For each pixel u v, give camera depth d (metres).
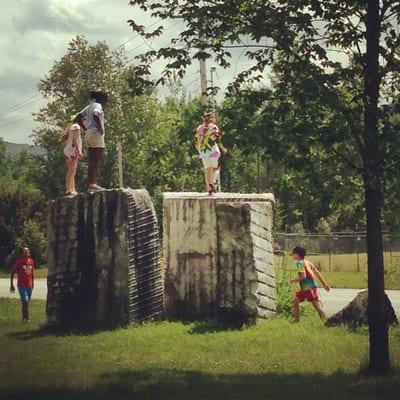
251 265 19.70
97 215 20.19
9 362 14.64
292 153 12.89
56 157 73.69
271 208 20.83
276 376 12.90
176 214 21.03
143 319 20.25
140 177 66.06
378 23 12.91
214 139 13.39
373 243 13.04
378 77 12.88
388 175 12.38
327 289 19.72
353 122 12.41
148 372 13.36
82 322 20.19
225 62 13.43
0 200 55.28
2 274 50.53
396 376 12.73
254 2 13.22
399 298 28.34
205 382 12.27
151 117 71.31
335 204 13.73
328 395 11.07
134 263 20.12
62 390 11.54
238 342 16.97
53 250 20.66
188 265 20.84
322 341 16.73
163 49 13.47
